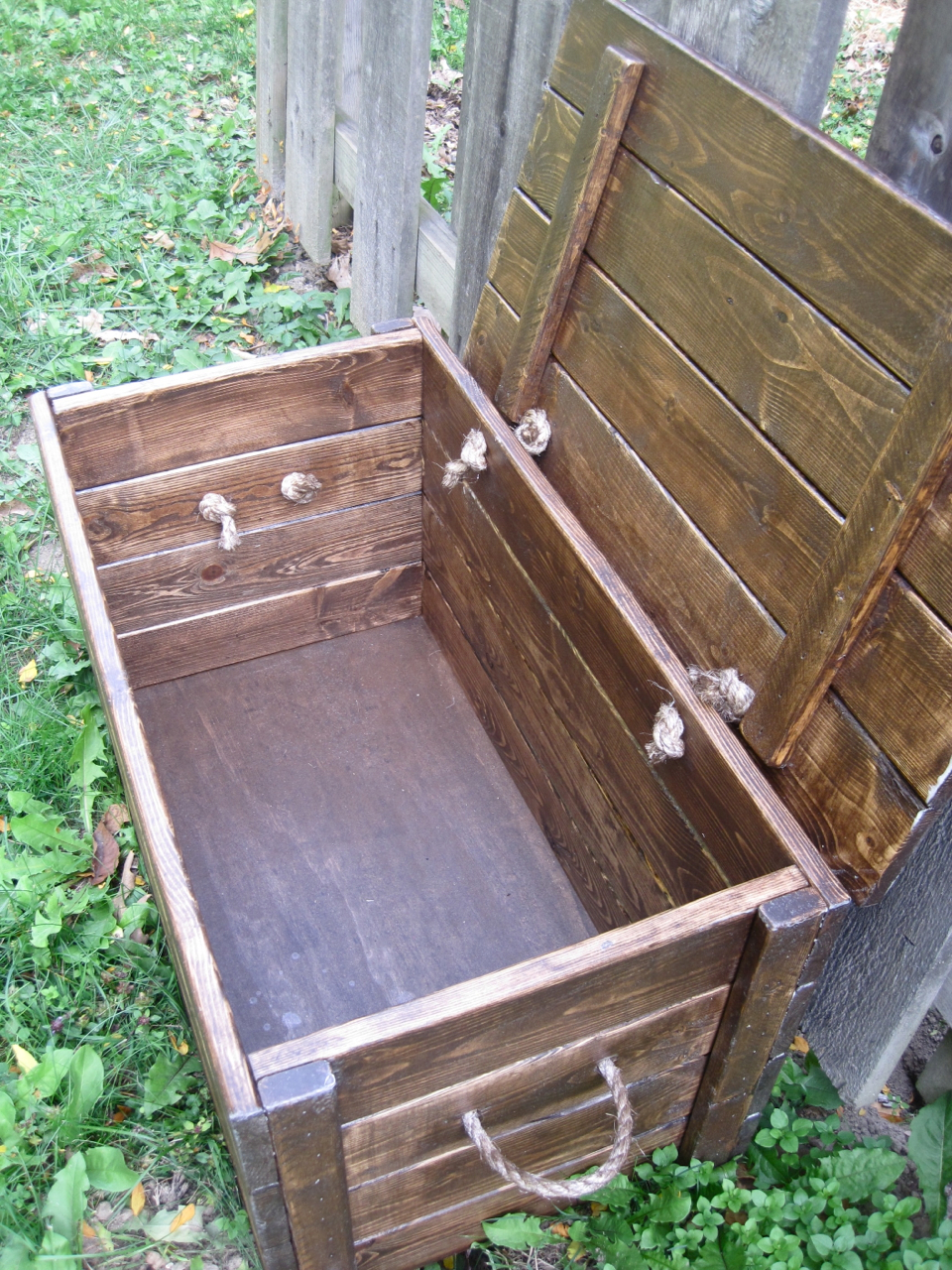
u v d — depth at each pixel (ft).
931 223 3.93
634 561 5.67
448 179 12.21
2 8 15.55
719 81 4.84
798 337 4.55
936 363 3.87
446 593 7.60
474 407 6.28
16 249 11.27
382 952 6.38
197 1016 3.85
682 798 5.16
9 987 6.06
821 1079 5.79
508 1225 5.09
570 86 5.80
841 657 4.40
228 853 6.77
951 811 4.51
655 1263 4.97
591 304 5.79
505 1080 4.24
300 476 6.93
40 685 7.72
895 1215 5.02
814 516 4.53
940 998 5.24
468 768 7.32
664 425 5.35
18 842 6.77
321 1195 4.09
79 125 13.44
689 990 4.37
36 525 8.82
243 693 7.64
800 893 4.19
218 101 14.03
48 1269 4.95
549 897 6.70
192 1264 5.20
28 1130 5.46
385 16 8.14
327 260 11.32
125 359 10.11
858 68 14.47
